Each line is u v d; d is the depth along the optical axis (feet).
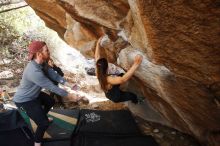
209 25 6.53
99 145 14.47
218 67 7.59
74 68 30.04
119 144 14.58
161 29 7.34
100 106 19.42
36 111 13.12
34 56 12.25
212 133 12.07
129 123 16.62
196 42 7.16
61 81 14.12
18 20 32.78
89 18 11.65
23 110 13.29
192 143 14.61
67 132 15.48
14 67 26.96
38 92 13.15
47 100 14.46
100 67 13.26
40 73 12.16
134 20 8.96
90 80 27.27
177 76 9.53
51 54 31.83
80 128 15.96
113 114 17.62
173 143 14.83
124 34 11.65
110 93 14.03
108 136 15.25
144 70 11.80
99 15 11.18
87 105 19.51
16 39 31.30
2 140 14.69
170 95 11.56
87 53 17.54
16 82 24.08
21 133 15.21
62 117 16.94
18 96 13.00
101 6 10.85
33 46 12.05
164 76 10.52
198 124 12.32
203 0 6.09
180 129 15.19
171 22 7.00
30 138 14.83
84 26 15.55
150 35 7.75
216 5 6.05
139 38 9.41
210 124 11.52
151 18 7.18
